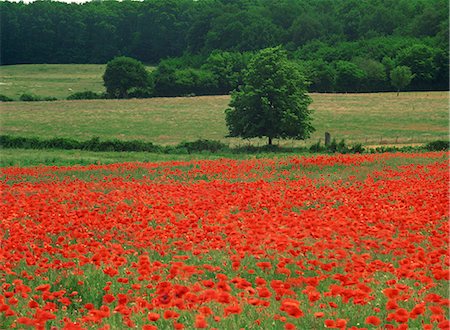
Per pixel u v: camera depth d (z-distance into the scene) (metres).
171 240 16.28
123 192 24.89
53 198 24.39
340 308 11.08
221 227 16.16
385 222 17.64
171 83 170.38
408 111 126.12
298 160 42.00
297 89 86.38
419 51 172.25
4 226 17.23
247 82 87.12
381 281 12.38
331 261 13.99
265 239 14.56
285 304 9.39
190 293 10.00
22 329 10.22
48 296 10.95
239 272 13.45
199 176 35.81
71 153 65.69
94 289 12.65
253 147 74.75
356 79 172.25
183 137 100.88
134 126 113.88
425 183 25.58
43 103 148.12
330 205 20.92
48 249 14.27
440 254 12.70
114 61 166.50
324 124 112.19
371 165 40.06
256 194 23.00
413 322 10.55
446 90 171.75
